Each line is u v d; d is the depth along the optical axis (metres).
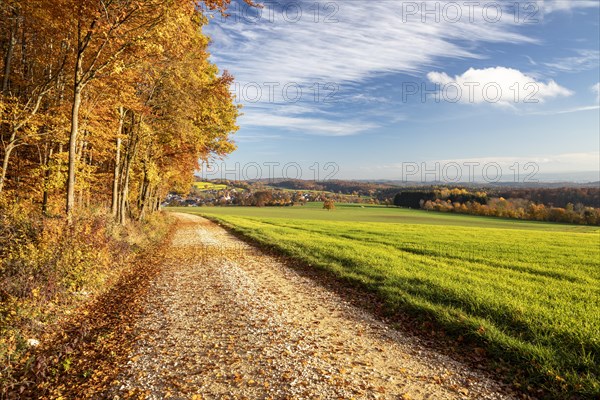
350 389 5.07
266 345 6.63
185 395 4.93
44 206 16.20
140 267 14.18
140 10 11.67
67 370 5.77
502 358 5.98
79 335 7.03
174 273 13.20
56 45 15.42
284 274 13.26
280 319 8.12
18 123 15.06
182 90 20.11
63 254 9.76
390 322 8.07
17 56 17.48
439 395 4.95
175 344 6.69
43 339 6.77
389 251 18.12
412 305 8.60
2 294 7.34
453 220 67.69
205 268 14.25
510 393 5.02
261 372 5.57
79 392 5.12
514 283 11.09
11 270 8.23
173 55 16.64
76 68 12.13
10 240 9.52
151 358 6.11
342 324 7.88
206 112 23.06
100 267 11.22
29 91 17.11
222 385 5.18
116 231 16.44
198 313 8.54
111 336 7.11
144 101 20.05
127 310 8.78
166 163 29.56
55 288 8.42
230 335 7.13
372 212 92.69
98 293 9.98
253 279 12.31
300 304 9.38
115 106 16.81
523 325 7.18
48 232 10.43
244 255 17.95
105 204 27.34
